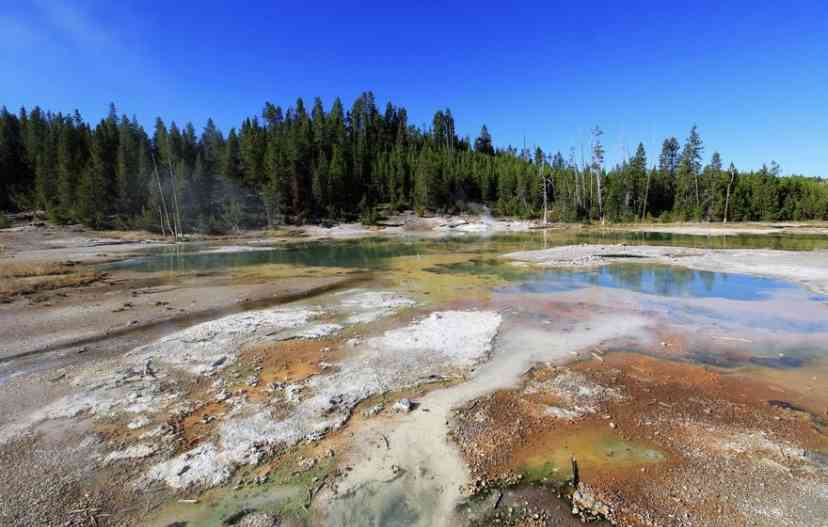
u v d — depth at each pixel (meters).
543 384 9.70
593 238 48.66
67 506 6.03
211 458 7.04
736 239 43.09
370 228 75.25
